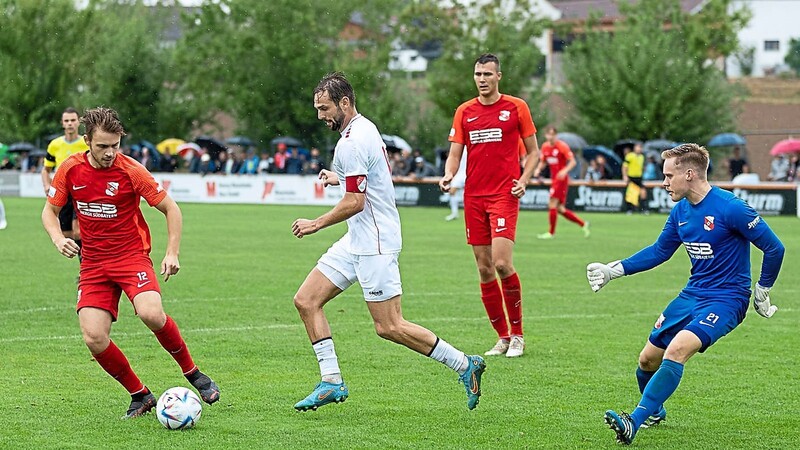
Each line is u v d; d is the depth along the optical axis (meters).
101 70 99.50
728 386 16.30
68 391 15.41
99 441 12.64
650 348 13.56
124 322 21.92
